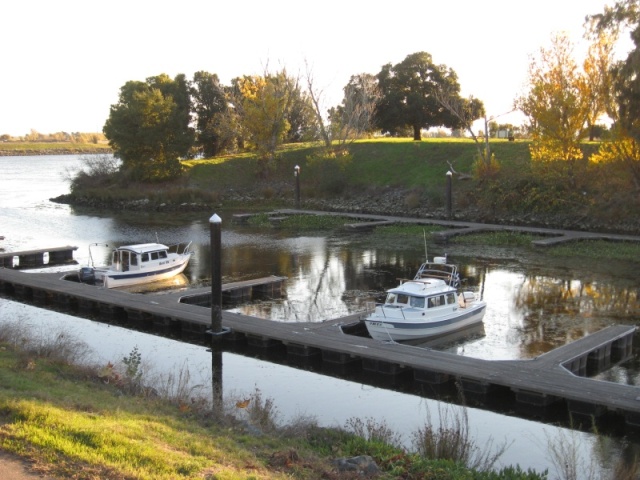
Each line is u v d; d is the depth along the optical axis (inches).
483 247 1872.5
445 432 604.1
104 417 544.7
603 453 665.0
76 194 3097.9
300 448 554.3
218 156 3597.4
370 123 3405.5
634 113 1873.8
